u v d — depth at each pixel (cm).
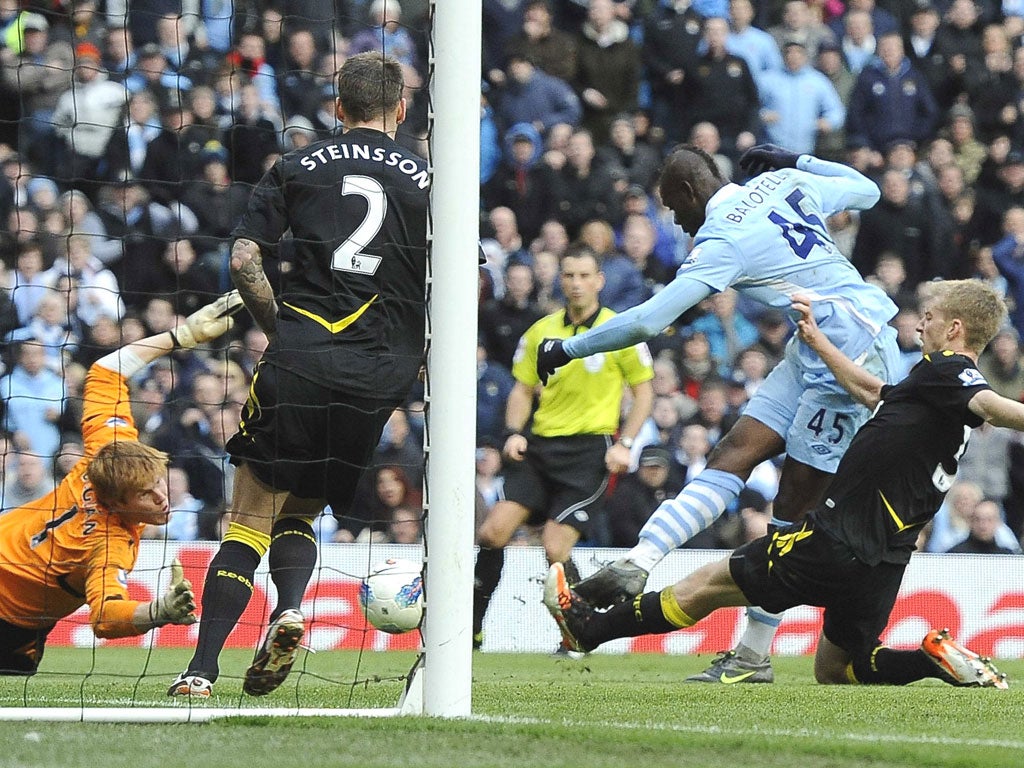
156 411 2670
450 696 1073
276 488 1242
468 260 1105
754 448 1538
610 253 3033
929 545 2827
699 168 1562
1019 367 3136
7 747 852
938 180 3350
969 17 3516
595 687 1446
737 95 3331
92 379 1311
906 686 1491
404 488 2681
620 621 1431
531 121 3200
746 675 1584
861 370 1431
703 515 1510
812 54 3450
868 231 3269
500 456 2761
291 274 1280
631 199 3161
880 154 3416
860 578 1380
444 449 1091
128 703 1163
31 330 2675
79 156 2945
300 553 1252
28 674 1253
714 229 1499
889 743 918
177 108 2977
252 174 2992
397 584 1423
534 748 868
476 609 2181
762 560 1384
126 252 2848
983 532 2805
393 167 1288
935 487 1383
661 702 1243
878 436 1369
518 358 2169
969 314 1348
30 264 2755
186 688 1200
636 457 2730
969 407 1338
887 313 1546
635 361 2112
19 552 1237
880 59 3428
